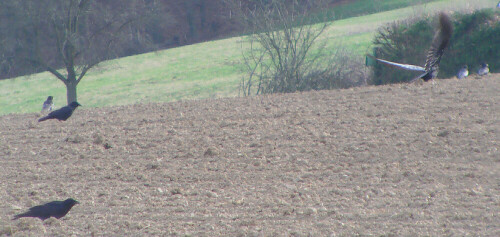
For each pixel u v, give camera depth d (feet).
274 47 299.38
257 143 150.20
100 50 425.28
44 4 384.68
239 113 189.57
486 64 249.96
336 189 113.70
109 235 97.96
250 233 93.20
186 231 97.14
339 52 332.60
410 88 202.49
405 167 122.72
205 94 417.69
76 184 131.13
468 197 102.94
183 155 146.82
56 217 97.09
